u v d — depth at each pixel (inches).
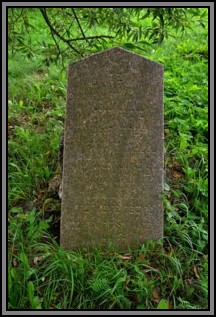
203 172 157.8
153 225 132.8
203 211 143.3
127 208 131.7
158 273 122.6
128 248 131.7
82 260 121.6
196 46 270.1
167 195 139.8
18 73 231.5
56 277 118.0
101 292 114.6
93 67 124.7
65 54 181.0
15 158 170.2
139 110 127.0
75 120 127.6
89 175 130.1
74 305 113.9
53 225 141.6
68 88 126.3
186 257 130.1
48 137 181.6
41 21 293.1
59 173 159.3
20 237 130.3
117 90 125.8
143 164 129.6
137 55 124.2
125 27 160.6
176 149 171.3
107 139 128.3
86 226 132.6
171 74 221.0
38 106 207.0
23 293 114.2
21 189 154.7
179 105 190.7
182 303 114.9
